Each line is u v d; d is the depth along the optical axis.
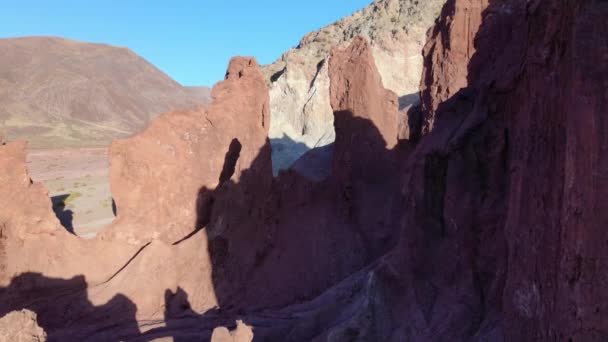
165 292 24.06
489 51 19.08
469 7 31.36
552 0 10.06
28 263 24.05
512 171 12.29
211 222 26.19
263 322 21.20
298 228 26.61
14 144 25.53
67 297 23.19
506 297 12.10
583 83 8.05
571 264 8.39
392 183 29.80
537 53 10.55
